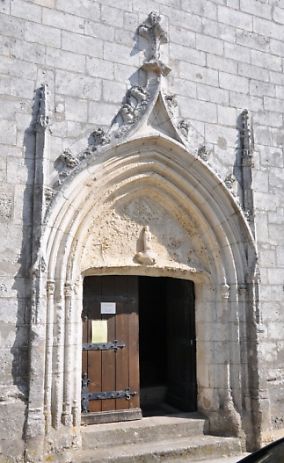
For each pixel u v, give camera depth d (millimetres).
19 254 6324
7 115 6512
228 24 8492
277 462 3488
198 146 7801
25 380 6109
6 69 6594
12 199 6387
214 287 7781
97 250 7141
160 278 10805
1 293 6156
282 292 8211
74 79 7004
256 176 8312
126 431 6887
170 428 7168
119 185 7203
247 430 7375
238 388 7469
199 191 7684
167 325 8969
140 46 7566
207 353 7645
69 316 6539
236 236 7824
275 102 8773
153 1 7805
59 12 7043
